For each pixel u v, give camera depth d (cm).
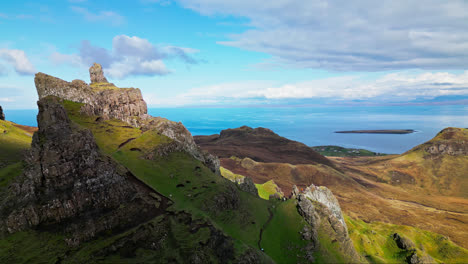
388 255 11325
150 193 7850
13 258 4859
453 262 11588
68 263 4962
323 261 8906
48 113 6744
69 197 5959
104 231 5906
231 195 10131
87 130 7206
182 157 12150
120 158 10319
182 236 6469
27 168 6319
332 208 13300
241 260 6650
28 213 5528
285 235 9731
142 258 5556
